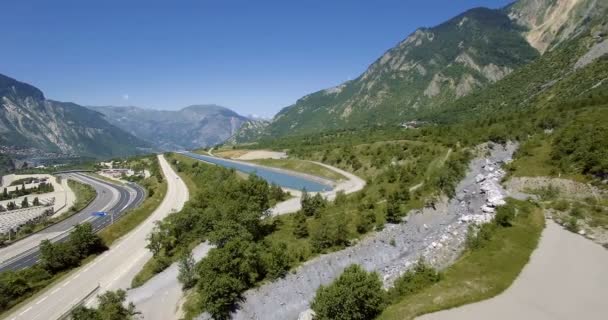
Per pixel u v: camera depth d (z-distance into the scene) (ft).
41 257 258.98
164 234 283.79
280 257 196.65
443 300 150.20
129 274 247.09
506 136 441.68
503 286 158.81
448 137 500.33
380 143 587.68
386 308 150.71
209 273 171.63
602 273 167.84
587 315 137.80
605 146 287.28
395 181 374.22
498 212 232.94
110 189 645.10
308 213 292.61
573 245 197.67
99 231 327.67
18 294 214.48
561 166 299.99
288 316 173.06
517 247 195.11
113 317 170.60
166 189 522.06
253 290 180.24
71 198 610.65
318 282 193.77
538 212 242.58
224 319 166.09
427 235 245.04
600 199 249.75
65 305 207.00
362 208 283.79
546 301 147.43
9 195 622.95
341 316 143.43
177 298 193.06
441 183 309.22
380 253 223.92
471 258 186.39
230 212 250.37
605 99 488.44
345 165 565.12
